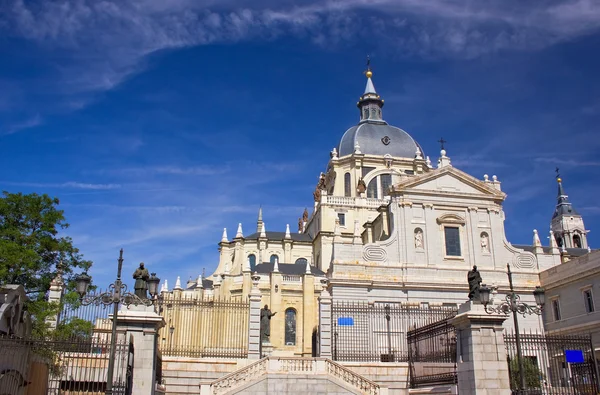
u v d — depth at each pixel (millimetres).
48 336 28578
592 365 26203
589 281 50906
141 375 23328
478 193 63062
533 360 33531
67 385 27859
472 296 26109
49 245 35594
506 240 62250
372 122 95562
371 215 80625
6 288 23641
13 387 22781
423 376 31328
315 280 65875
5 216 35375
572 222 109125
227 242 85125
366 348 39750
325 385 30406
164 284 79062
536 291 25562
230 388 29484
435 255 60000
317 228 82875
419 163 87625
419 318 41656
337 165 87812
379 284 56531
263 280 64812
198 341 41781
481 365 24391
